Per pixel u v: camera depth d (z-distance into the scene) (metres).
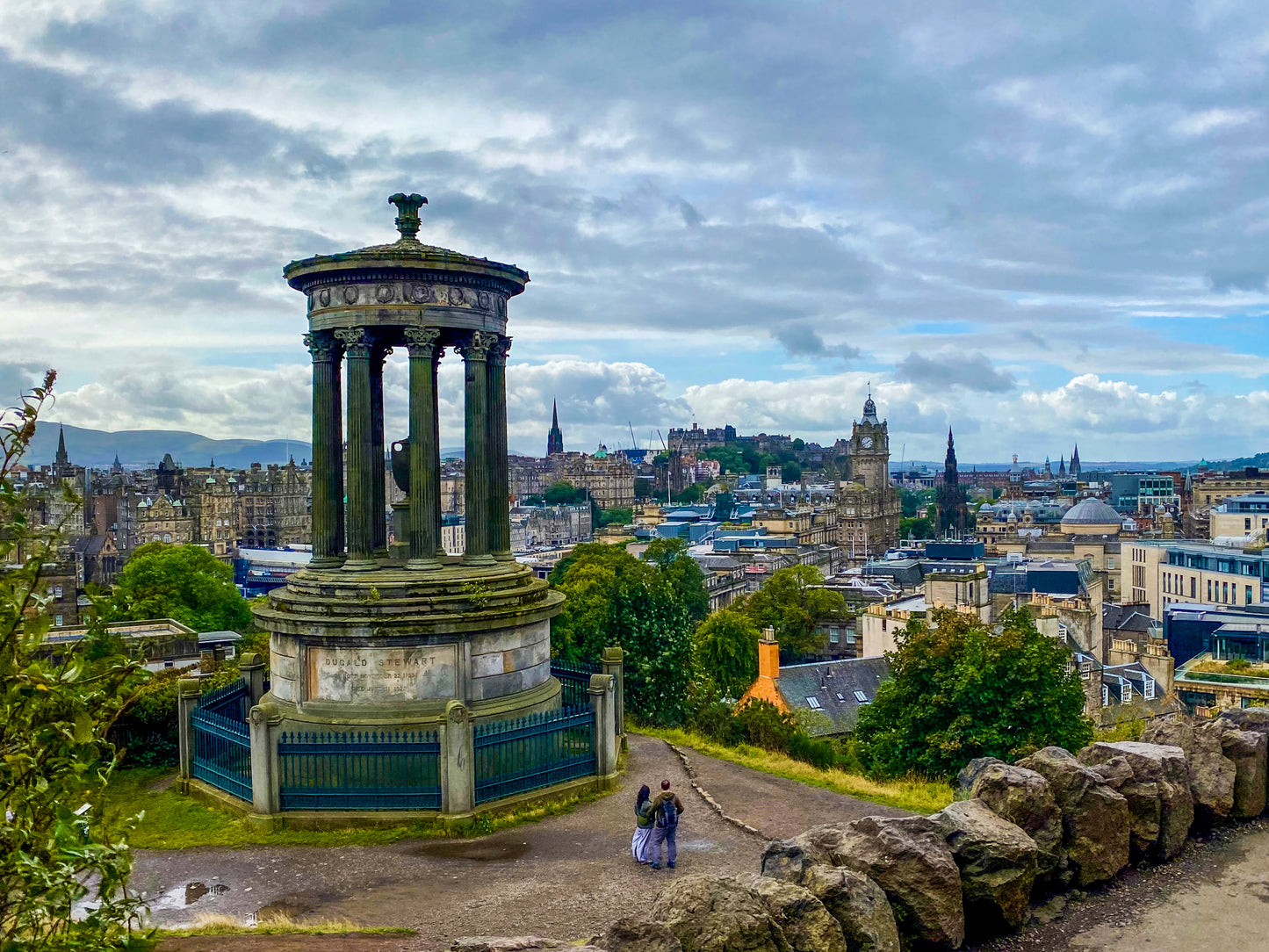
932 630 46.78
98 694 9.54
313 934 17.80
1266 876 12.90
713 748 34.41
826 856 11.76
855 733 48.03
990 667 41.56
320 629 27.42
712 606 175.50
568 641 67.88
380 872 21.62
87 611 9.82
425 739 25.83
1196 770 14.52
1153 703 85.19
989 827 11.98
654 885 20.41
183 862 22.67
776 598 149.50
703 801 26.64
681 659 54.59
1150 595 172.00
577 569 95.50
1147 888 12.69
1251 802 14.54
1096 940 11.48
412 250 28.94
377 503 32.88
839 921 10.67
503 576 29.58
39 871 8.26
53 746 9.05
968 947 11.54
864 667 90.38
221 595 96.44
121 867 9.09
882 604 110.94
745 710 42.19
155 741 32.56
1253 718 15.50
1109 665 100.75
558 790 26.48
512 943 10.55
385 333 30.53
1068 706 42.16
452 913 19.05
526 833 24.23
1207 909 12.06
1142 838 13.20
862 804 26.44
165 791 28.78
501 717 28.17
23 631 8.94
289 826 24.59
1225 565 152.62
